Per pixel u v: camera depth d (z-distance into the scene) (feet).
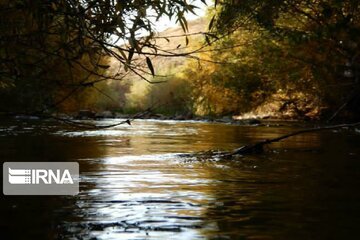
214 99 104.42
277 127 58.65
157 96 133.69
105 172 19.29
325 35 36.83
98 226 11.21
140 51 12.46
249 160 23.75
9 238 10.28
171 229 10.98
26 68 14.12
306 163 22.66
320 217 12.13
